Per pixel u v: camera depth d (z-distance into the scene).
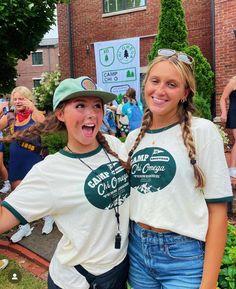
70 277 1.63
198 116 1.66
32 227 4.23
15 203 1.54
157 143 1.60
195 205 1.51
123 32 10.95
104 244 1.60
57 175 1.57
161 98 1.56
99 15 11.30
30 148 3.79
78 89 1.53
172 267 1.54
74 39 11.87
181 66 1.55
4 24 6.31
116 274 1.64
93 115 1.58
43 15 6.93
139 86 10.49
